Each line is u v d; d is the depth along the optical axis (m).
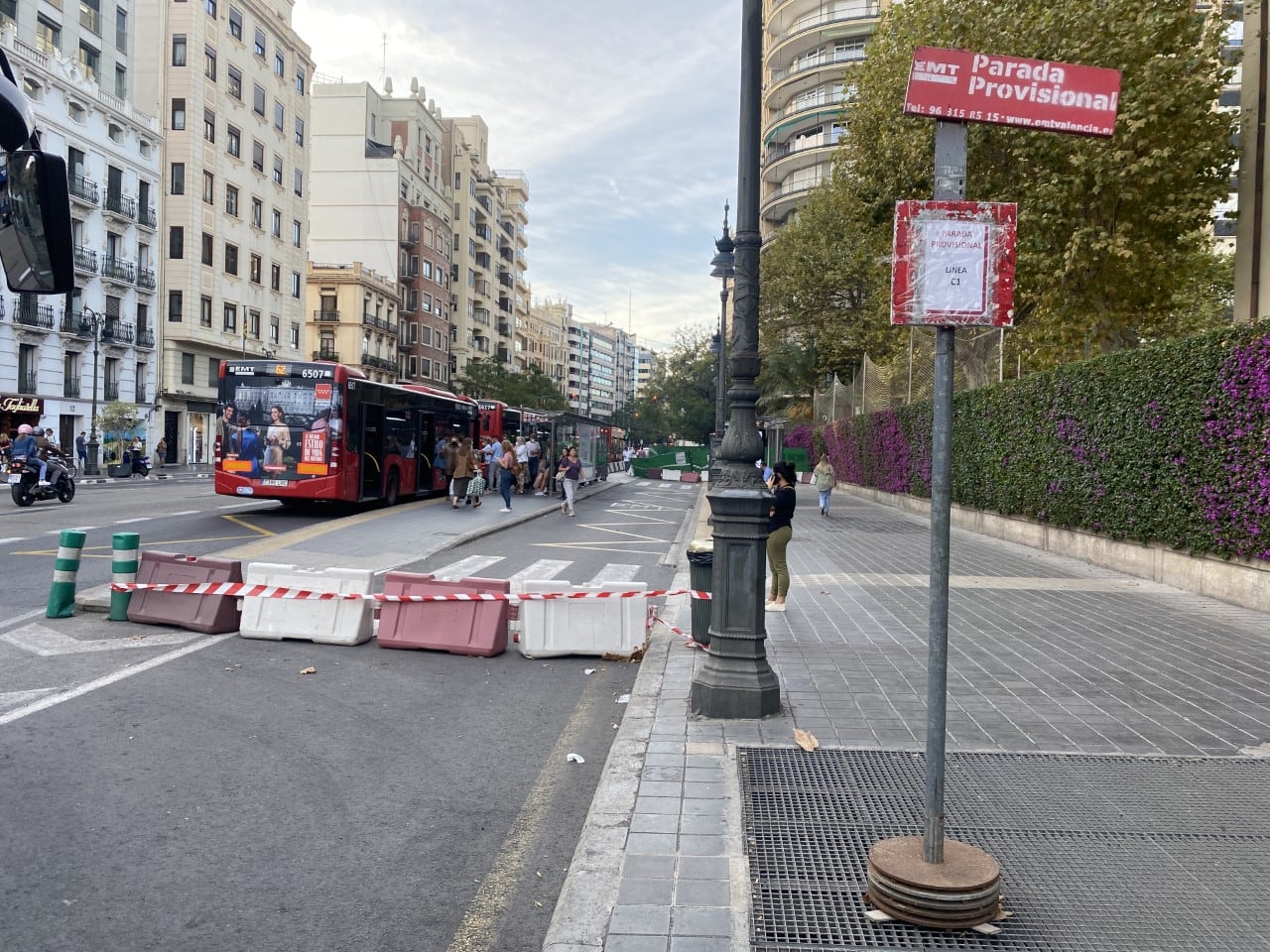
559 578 12.66
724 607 5.85
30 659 7.12
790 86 61.56
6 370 37.62
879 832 4.02
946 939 3.15
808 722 5.67
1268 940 3.14
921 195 19.06
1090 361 13.77
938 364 3.31
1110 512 13.11
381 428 21.70
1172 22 14.97
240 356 52.25
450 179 82.50
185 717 5.80
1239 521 10.10
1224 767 4.89
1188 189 15.32
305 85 59.53
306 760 5.11
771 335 44.50
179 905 3.44
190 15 46.38
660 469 53.09
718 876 3.57
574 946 3.07
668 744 5.21
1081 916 3.30
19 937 3.16
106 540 14.18
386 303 68.56
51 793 4.47
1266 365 9.56
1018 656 7.58
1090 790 4.53
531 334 127.38
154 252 45.94
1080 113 3.34
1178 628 8.93
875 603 10.32
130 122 43.38
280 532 16.33
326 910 3.43
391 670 7.29
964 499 20.30
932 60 3.30
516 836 4.16
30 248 3.22
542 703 6.46
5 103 2.98
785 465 9.76
